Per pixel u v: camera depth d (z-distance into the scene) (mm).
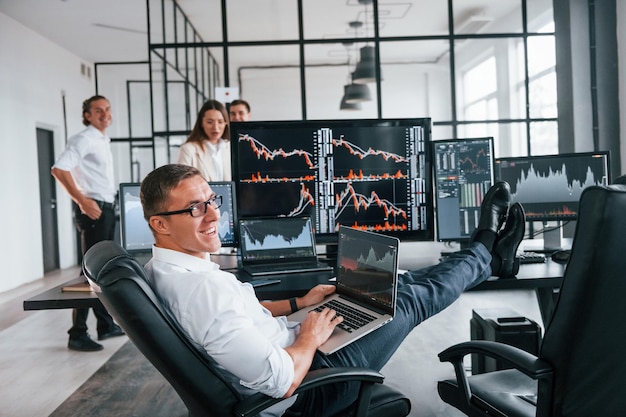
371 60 6102
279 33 6086
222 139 3764
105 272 1168
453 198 2623
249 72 6117
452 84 6098
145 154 10031
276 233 2477
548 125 6055
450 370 3084
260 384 1322
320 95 6156
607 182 2672
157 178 1456
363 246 1891
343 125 2631
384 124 2643
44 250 7535
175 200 1444
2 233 6148
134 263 1242
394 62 6117
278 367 1323
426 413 2547
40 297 1907
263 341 1338
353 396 1624
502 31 6035
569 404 1312
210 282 1367
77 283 2084
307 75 6129
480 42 6062
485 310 2703
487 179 2596
